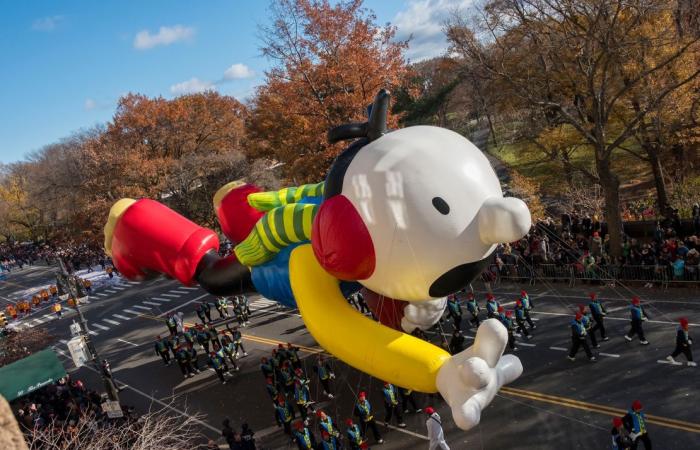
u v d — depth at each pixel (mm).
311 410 13234
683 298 15875
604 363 12820
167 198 38781
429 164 5465
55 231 53094
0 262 56875
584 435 10297
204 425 13875
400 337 5551
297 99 26203
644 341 13391
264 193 8758
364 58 24438
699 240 17484
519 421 11180
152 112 42875
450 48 26500
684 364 12078
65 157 45062
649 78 19656
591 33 17562
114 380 18281
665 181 27500
